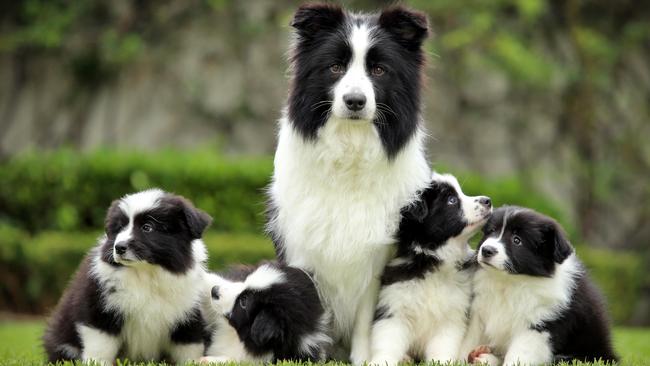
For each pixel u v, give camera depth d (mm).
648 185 20516
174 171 15875
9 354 8602
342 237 7535
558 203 18844
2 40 20219
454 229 7809
